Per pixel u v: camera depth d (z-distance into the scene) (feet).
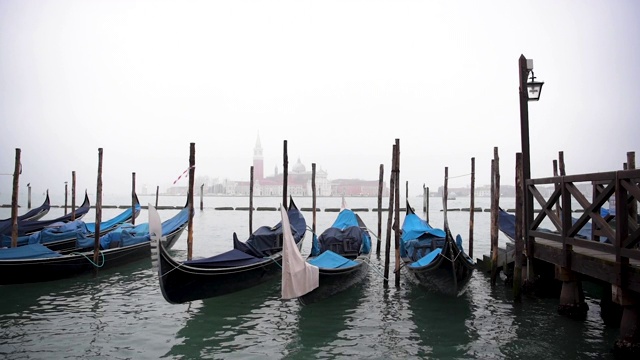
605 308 26.17
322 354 22.89
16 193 41.78
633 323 19.34
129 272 41.55
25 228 53.88
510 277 35.01
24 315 28.91
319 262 33.50
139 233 47.55
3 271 34.19
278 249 40.47
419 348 23.52
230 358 22.39
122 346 23.81
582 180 22.43
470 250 44.91
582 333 24.84
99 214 39.68
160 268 27.02
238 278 32.76
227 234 79.82
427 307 30.53
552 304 29.66
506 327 26.20
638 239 18.34
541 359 21.79
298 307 30.73
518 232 29.48
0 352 22.85
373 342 24.43
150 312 29.63
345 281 33.55
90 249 42.32
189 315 29.04
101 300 32.37
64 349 23.35
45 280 36.52
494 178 35.70
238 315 29.09
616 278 19.58
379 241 47.98
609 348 22.80
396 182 35.86
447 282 31.22
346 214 54.34
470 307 30.25
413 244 39.24
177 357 22.47
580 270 23.03
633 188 18.34
